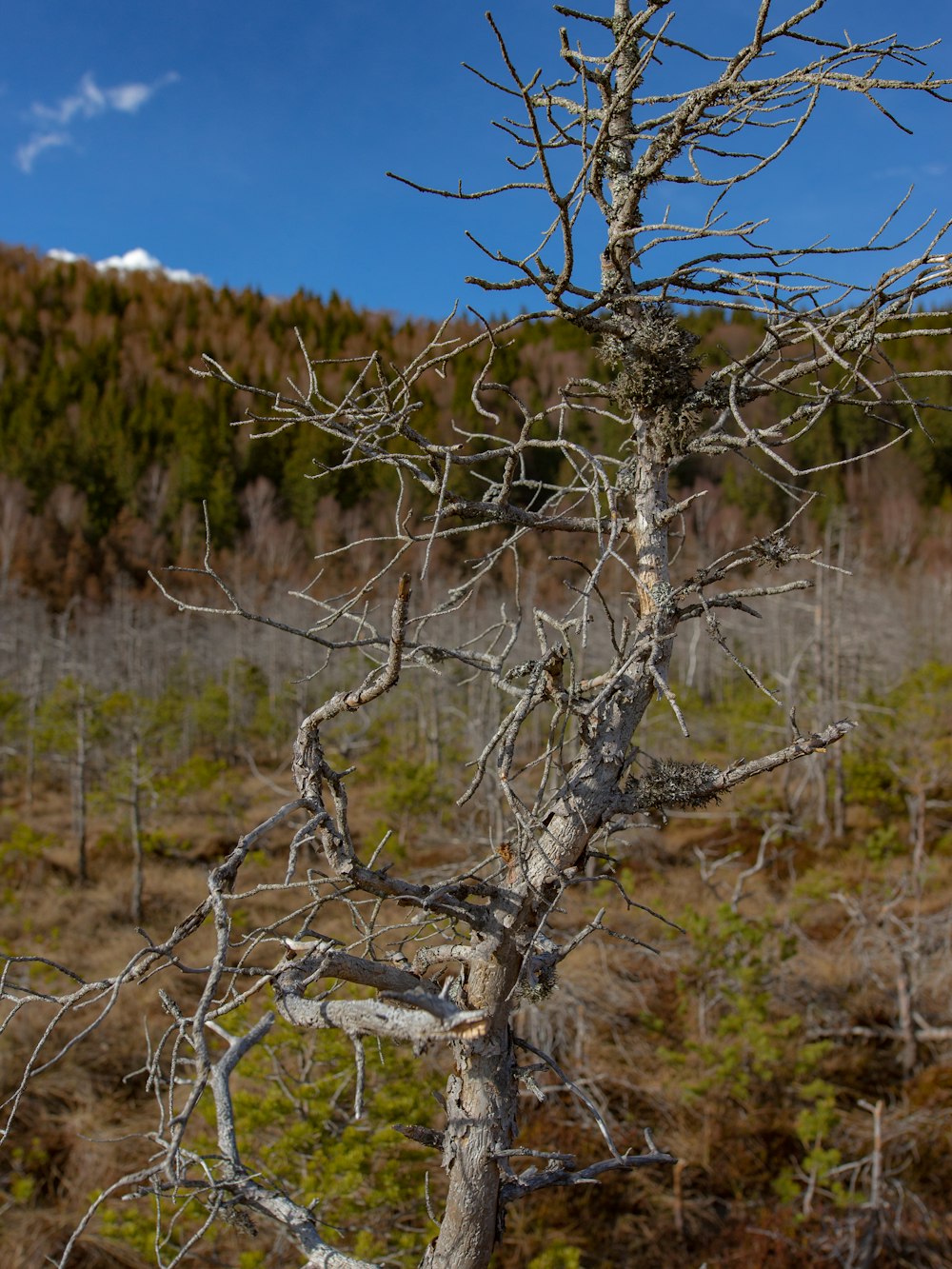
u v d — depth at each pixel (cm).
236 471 5138
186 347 7731
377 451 199
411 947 538
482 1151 178
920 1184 689
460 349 197
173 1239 489
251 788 1881
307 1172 490
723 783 190
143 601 3600
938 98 165
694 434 205
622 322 205
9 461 5069
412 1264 477
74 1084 772
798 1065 739
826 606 1547
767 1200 684
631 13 214
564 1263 529
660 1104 766
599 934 929
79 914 1151
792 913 965
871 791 1438
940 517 4003
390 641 169
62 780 2025
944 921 917
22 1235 597
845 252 191
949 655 2556
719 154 210
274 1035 521
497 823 774
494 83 194
